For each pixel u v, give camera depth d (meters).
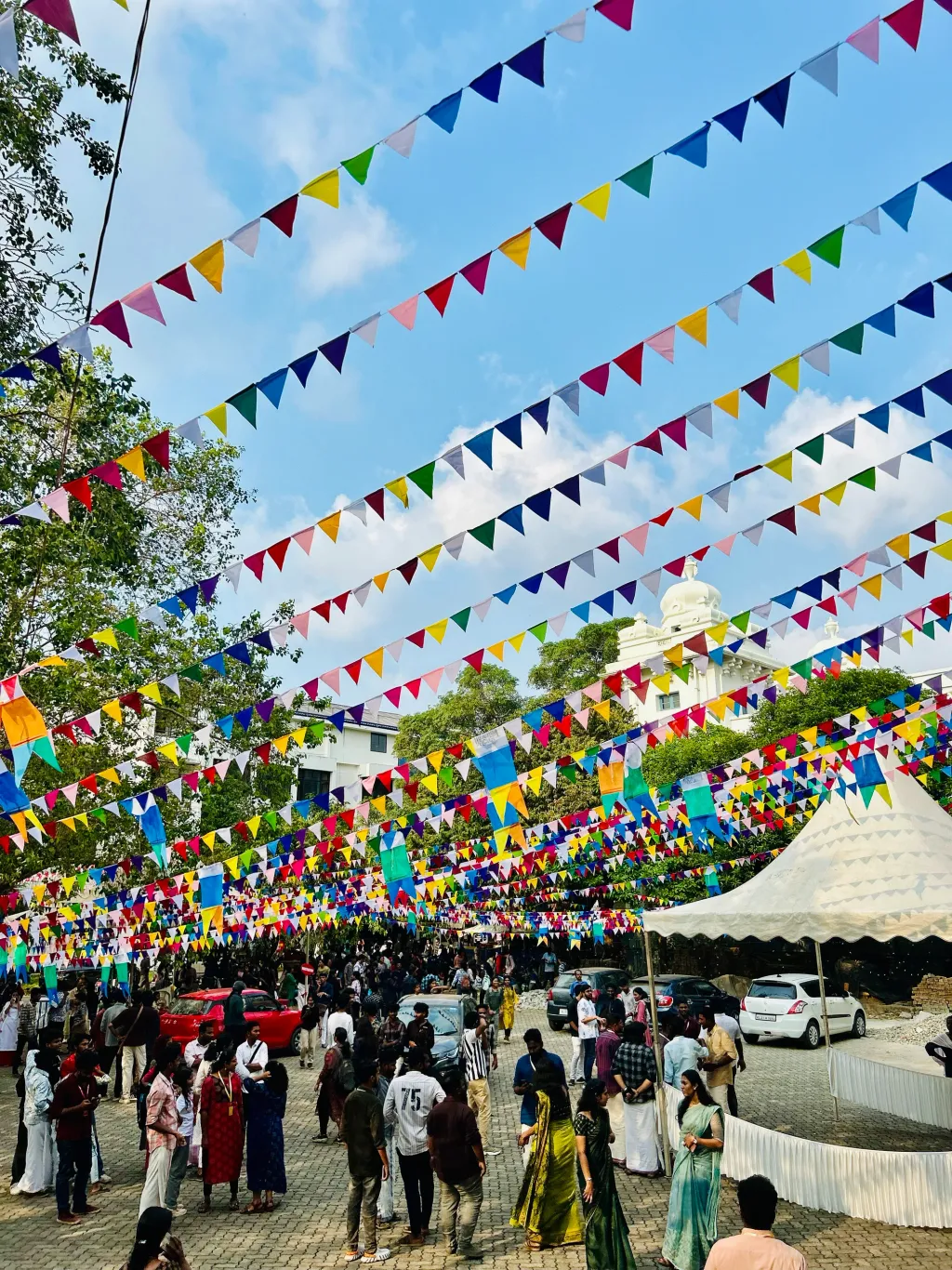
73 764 15.02
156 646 15.91
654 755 27.02
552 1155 7.28
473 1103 10.44
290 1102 13.33
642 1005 17.11
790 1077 14.39
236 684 17.16
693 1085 6.74
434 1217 8.18
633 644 35.19
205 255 4.65
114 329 4.87
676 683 35.25
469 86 4.21
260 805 19.50
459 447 6.16
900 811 9.51
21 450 12.15
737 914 9.05
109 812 15.72
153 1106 7.72
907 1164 7.62
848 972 24.78
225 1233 7.71
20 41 10.34
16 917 10.45
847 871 8.98
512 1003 19.41
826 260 5.01
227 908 14.60
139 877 16.47
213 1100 8.39
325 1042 12.83
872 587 8.80
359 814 10.55
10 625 12.68
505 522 6.90
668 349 5.52
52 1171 8.98
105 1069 13.34
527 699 34.00
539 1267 6.82
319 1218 8.12
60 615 13.44
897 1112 10.76
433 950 30.28
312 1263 7.02
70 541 12.41
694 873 19.72
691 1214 6.47
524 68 4.13
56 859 14.88
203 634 16.80
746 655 35.94
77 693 14.53
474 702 33.06
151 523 15.55
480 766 8.74
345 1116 7.30
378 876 15.11
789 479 6.82
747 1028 18.09
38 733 7.36
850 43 4.10
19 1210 8.37
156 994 17.20
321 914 14.83
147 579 15.51
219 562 16.78
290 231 4.64
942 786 15.77
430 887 14.91
